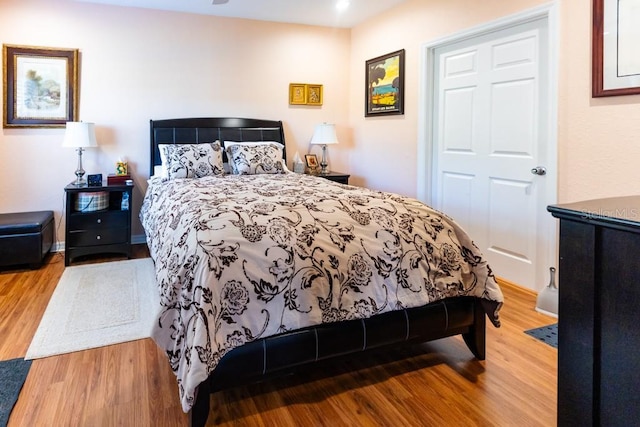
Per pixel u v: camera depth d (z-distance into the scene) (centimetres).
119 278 338
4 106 384
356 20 472
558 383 104
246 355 166
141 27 420
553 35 266
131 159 430
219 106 458
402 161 429
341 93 512
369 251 192
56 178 409
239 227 182
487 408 177
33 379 197
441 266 206
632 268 86
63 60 396
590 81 248
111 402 181
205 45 446
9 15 379
